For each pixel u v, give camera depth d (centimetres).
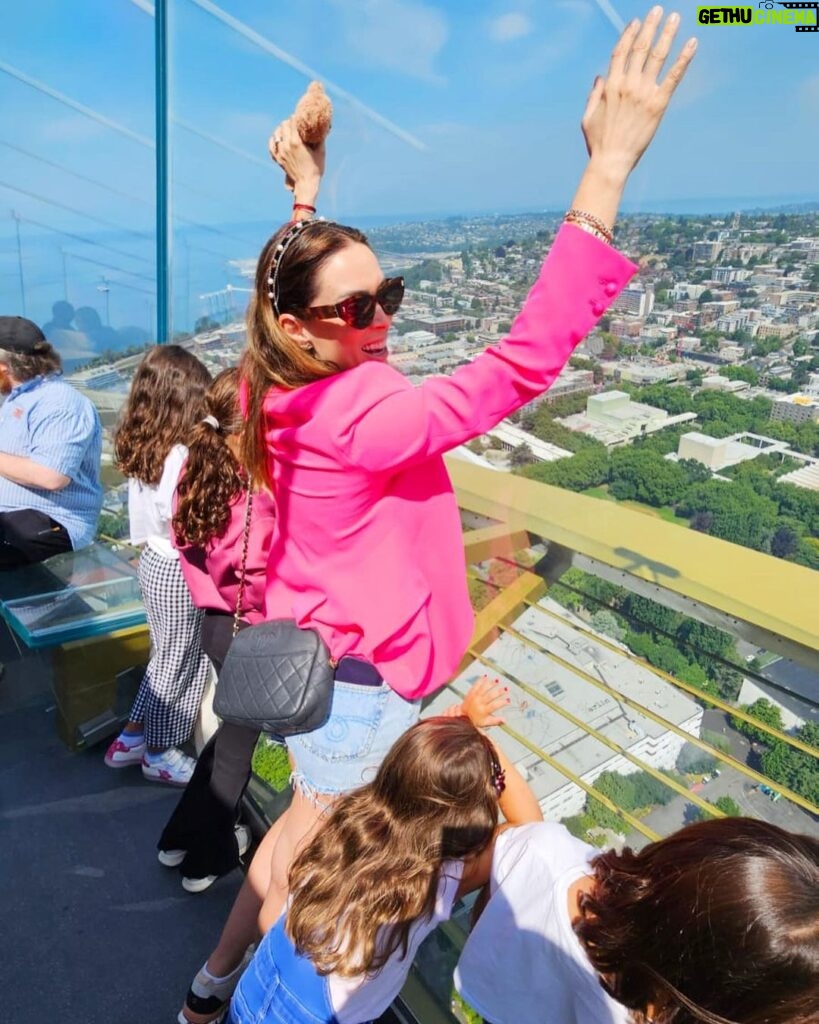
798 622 124
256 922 156
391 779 120
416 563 117
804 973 78
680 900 87
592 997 103
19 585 265
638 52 93
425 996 167
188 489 160
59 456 258
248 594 153
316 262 101
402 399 101
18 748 257
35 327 264
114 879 206
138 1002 175
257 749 220
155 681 227
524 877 115
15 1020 171
